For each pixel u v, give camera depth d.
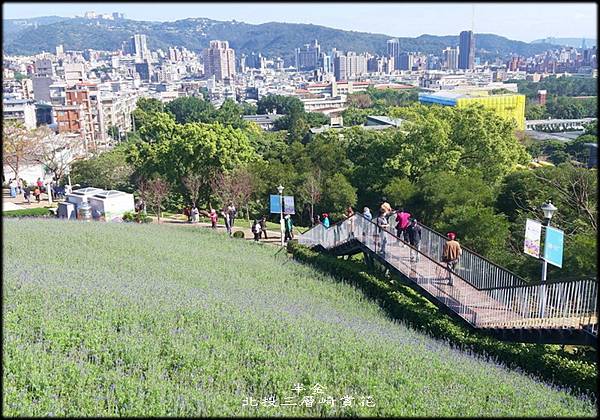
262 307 14.23
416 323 15.62
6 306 11.25
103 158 45.69
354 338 12.41
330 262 21.38
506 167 34.62
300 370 9.95
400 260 18.44
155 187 35.53
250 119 154.62
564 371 11.91
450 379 10.69
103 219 31.00
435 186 27.88
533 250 14.27
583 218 22.75
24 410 7.48
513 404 9.70
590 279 12.05
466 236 22.75
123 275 16.28
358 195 39.66
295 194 38.12
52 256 17.88
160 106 133.25
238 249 24.80
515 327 13.71
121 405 8.02
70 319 10.90
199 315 12.40
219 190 36.78
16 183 40.88
